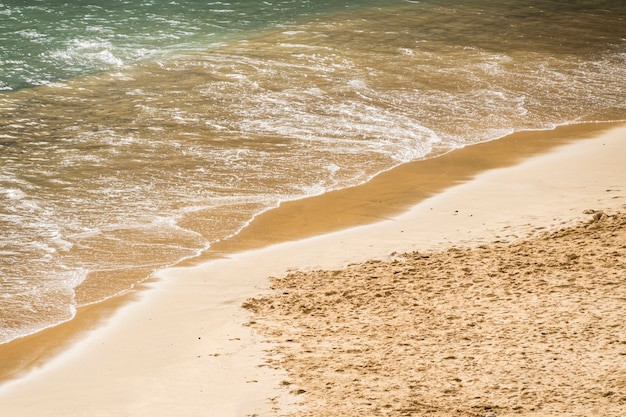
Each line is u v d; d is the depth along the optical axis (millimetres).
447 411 11297
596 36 38219
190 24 37344
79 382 13047
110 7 39719
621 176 21438
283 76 30547
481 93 29438
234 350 13773
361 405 11594
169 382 12820
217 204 20484
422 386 12109
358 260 17328
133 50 33250
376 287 15945
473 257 17016
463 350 13211
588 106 28453
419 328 14141
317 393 12078
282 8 40781
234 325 14742
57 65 31250
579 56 34844
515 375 12242
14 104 27141
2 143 23906
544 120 26875
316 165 22922
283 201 20672
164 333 14594
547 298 14898
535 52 35094
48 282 16719
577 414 10961
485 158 23406
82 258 17750
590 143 24531
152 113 26641
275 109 27234
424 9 41594
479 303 14945
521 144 24578
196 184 21594
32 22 36562
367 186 21531
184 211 20078
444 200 20438
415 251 17578
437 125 26234
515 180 21531
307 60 32531
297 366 13008
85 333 14742
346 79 30359
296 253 17844
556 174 21812
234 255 17875
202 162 23000
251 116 26578
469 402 11523
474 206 19906
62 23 36594
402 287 15859
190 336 14422
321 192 21172
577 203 19609
